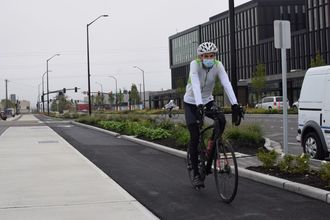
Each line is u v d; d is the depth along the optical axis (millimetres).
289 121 32438
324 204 7051
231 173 7102
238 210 6828
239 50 87625
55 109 160375
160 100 114750
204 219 6414
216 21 95688
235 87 15688
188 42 110875
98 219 6387
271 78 67250
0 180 9461
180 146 14492
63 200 7555
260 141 13938
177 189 8484
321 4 64375
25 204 7305
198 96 7273
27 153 14312
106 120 31234
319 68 11867
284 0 81938
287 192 7926
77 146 16891
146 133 18250
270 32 82312
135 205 7168
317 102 11750
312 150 11898
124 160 12734
